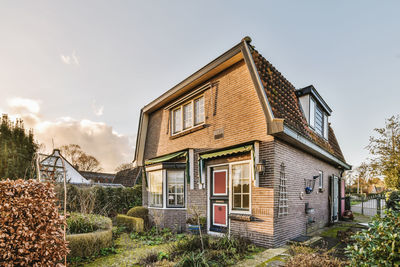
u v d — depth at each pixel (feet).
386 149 37.32
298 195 24.64
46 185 13.19
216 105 27.99
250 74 22.65
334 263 12.69
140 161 42.32
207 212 26.40
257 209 21.30
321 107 35.53
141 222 28.48
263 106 21.12
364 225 32.89
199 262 14.97
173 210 30.14
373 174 39.55
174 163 30.83
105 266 16.96
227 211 24.41
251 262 15.99
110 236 22.03
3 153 41.52
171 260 17.15
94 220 24.02
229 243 19.19
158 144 38.99
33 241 11.94
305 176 26.81
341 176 43.39
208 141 28.32
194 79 30.27
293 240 21.44
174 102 35.32
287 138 21.67
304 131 25.09
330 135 41.86
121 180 93.25
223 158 25.20
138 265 17.10
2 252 10.99
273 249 19.12
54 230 12.60
